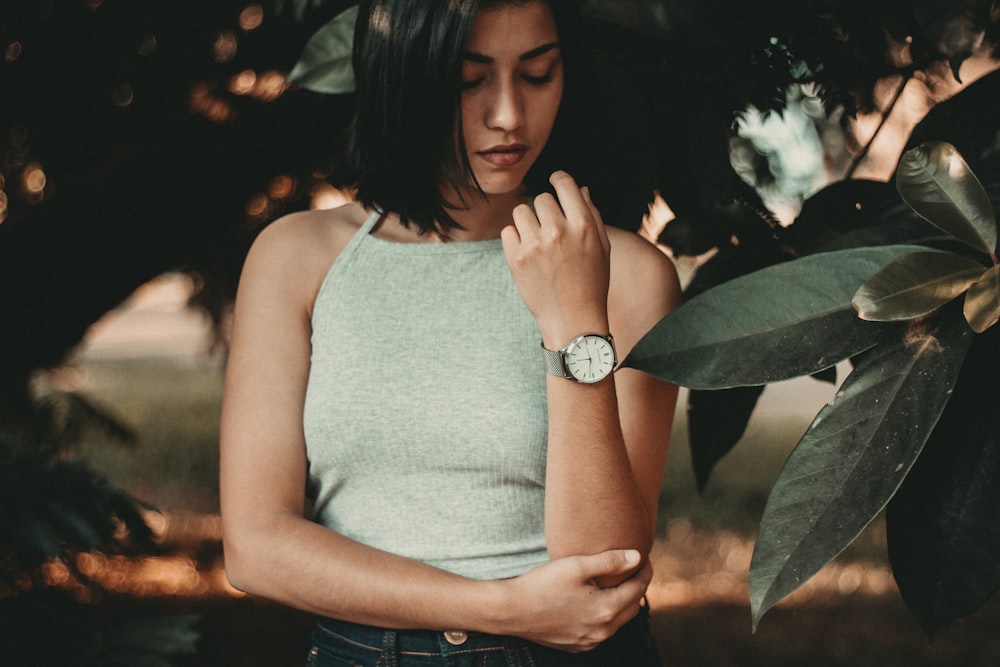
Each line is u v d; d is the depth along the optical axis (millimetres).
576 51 1523
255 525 1417
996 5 1525
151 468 8789
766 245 1744
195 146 3662
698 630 5602
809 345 1130
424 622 1370
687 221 1793
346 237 1541
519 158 1423
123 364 14086
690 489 8375
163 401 11742
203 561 6242
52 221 3779
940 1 1393
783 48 1687
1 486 2297
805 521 1086
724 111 1748
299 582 1391
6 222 3836
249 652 4914
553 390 1331
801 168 1846
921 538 1142
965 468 1135
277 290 1504
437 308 1460
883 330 1119
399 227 1537
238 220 3891
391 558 1388
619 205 1787
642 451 1474
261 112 3525
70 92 3803
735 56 1699
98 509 2355
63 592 2404
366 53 1420
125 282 3941
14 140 3904
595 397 1320
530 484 1434
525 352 1442
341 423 1432
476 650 1381
